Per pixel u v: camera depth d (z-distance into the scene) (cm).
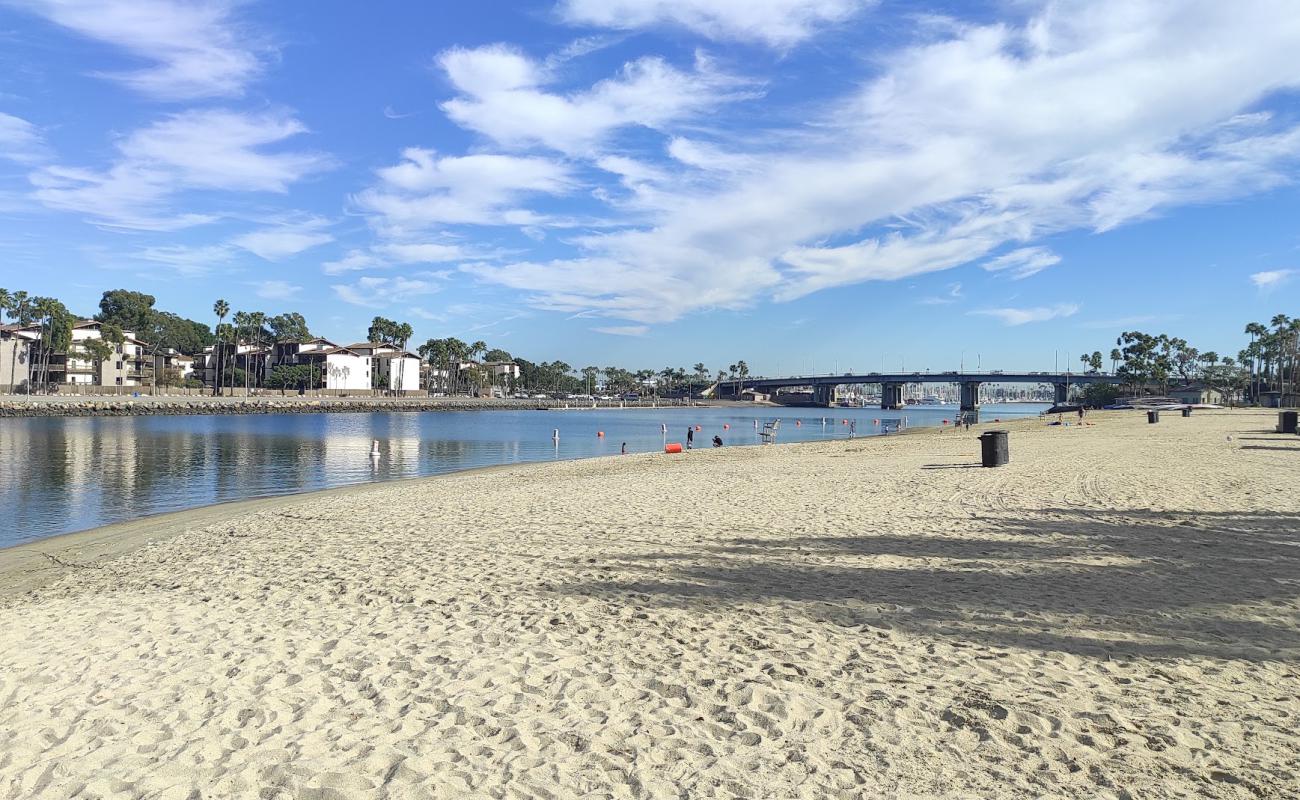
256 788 427
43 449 4412
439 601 836
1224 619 689
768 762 443
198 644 710
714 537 1165
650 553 1056
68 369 10419
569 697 552
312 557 1140
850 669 591
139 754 476
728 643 663
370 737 491
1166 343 16250
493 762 452
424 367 16650
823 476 2081
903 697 532
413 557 1091
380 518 1530
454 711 531
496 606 806
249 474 3167
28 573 1280
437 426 8500
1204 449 2695
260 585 966
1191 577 845
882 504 1485
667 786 418
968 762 436
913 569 923
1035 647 630
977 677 566
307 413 11656
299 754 469
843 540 1117
